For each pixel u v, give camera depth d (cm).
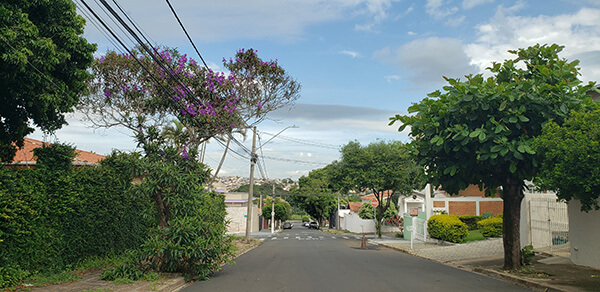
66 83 1171
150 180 1152
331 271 1324
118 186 1399
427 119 1249
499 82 1306
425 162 1342
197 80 1886
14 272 902
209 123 1938
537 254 1642
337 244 2852
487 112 1180
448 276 1217
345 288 994
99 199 1298
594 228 1295
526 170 1241
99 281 1032
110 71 1881
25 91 1053
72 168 1225
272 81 2064
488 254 1811
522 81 1180
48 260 1051
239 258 1820
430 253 1984
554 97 1124
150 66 1839
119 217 1451
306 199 7550
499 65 1302
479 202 3272
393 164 3381
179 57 1891
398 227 4250
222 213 1375
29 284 916
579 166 855
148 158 1209
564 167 887
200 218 1194
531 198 1873
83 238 1209
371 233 4712
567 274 1173
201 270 1169
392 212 4578
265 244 2914
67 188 1115
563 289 958
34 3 1027
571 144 865
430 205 2936
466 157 1277
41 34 1062
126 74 1905
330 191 7269
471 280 1142
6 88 1057
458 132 1162
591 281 1061
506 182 1310
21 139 1318
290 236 4272
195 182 1229
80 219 1191
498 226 2531
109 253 1369
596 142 818
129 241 1535
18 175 974
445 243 2409
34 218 990
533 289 1007
